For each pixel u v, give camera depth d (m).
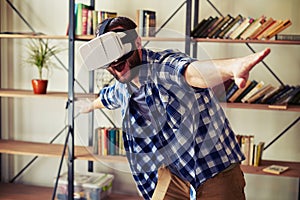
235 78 1.01
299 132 3.05
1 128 3.54
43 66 3.33
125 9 3.21
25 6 3.39
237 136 2.80
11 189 3.36
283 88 2.74
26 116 3.50
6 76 3.47
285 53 3.01
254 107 2.62
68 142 2.80
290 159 3.07
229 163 1.68
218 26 2.67
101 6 3.24
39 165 3.52
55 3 3.34
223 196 1.68
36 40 3.38
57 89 3.38
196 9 2.98
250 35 2.63
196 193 1.67
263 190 3.15
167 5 3.14
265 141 3.11
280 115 3.07
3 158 3.57
